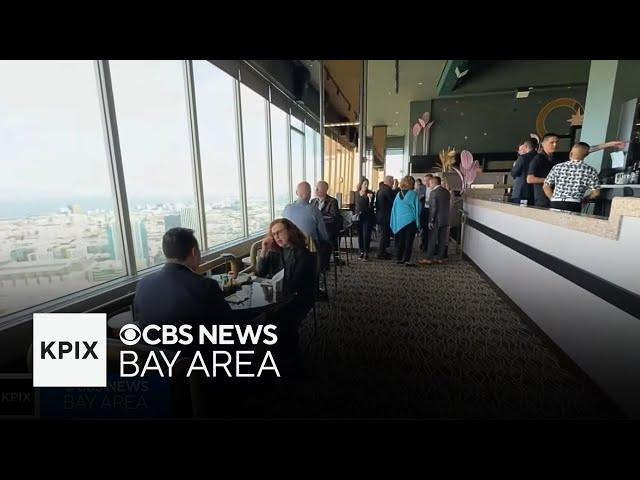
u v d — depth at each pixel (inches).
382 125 551.8
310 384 81.5
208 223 145.0
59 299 82.4
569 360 85.7
